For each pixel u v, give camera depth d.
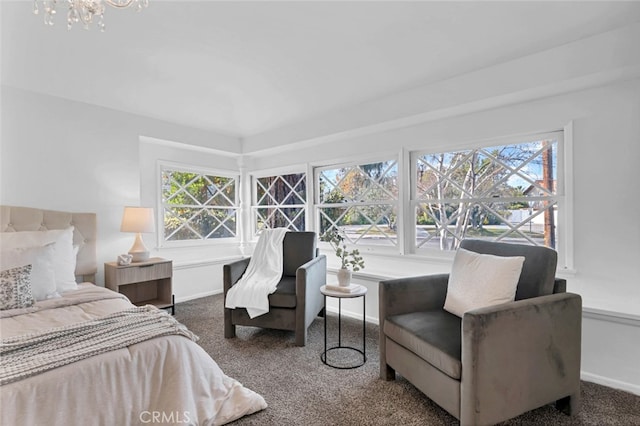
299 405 1.76
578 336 1.65
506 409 1.45
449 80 2.55
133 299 3.27
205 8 1.86
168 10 1.88
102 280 3.06
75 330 1.47
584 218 2.21
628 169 2.05
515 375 1.46
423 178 3.12
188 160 4.08
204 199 4.33
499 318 1.43
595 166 2.16
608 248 2.12
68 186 2.88
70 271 2.46
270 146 3.97
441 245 3.00
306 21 1.98
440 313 1.96
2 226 2.50
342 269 2.38
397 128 3.16
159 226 3.81
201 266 4.06
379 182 3.44
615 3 1.71
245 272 2.98
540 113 2.36
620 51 1.87
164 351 1.43
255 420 1.63
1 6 1.86
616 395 1.86
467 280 1.91
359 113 3.13
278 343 2.59
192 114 3.43
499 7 1.82
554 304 1.58
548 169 2.44
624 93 2.06
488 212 2.73
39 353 1.27
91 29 2.06
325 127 3.42
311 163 3.94
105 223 3.10
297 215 4.25
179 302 3.80
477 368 1.38
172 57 2.40
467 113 2.70
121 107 3.13
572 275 2.25
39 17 1.96
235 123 3.73
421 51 2.26
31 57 2.32
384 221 3.41
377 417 1.66
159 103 3.14
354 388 1.93
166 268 3.24
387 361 1.99
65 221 2.79
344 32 2.09
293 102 3.17
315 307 2.82
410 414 1.68
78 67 2.49
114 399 1.25
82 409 1.17
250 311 2.56
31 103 2.69
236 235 4.70
